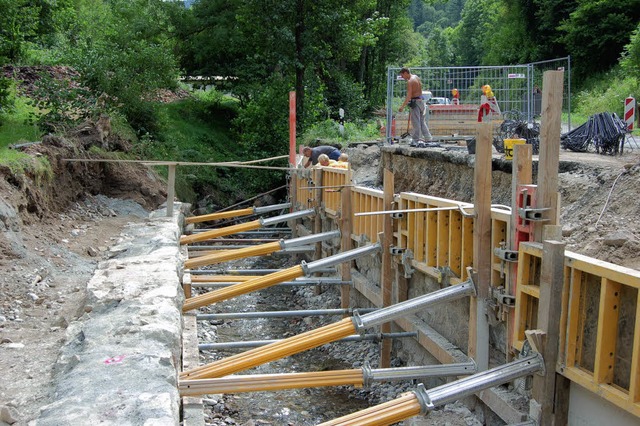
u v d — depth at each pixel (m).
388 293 8.93
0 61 14.48
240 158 23.47
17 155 11.80
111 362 5.23
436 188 11.82
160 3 26.69
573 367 5.06
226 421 7.41
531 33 41.38
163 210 14.26
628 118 13.25
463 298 7.06
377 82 46.28
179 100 27.69
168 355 5.44
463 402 6.95
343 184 11.83
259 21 24.28
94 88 18.58
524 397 5.71
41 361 5.97
